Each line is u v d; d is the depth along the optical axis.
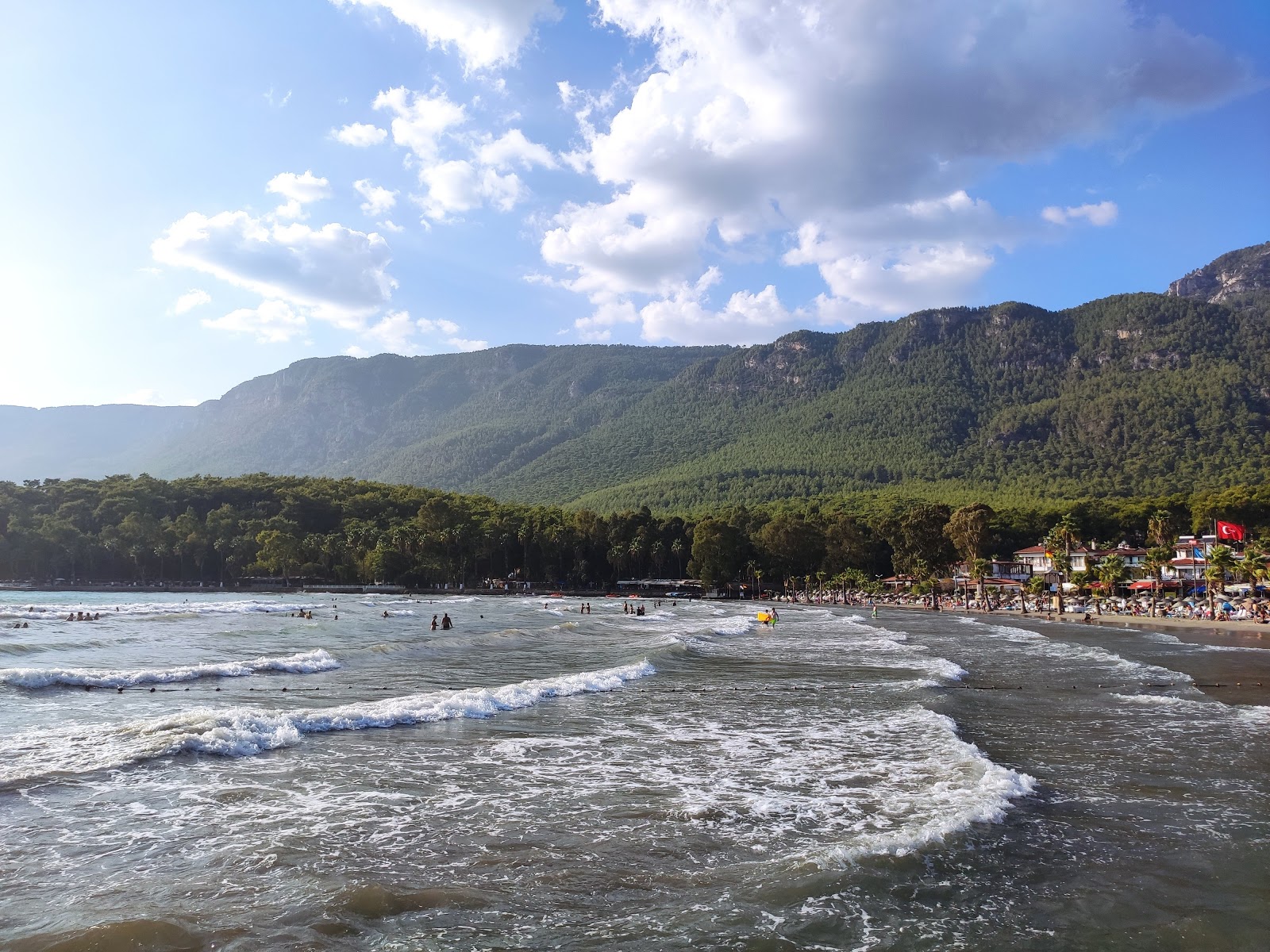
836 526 166.25
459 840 14.20
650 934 10.55
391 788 17.36
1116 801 17.11
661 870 12.90
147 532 166.38
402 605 111.62
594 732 23.77
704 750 21.66
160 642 48.41
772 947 10.20
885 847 13.83
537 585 182.62
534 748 21.50
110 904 11.13
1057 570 121.94
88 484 185.50
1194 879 12.87
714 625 74.94
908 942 10.44
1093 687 34.62
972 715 27.48
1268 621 86.06
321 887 11.89
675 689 32.75
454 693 28.22
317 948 9.98
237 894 11.60
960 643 58.72
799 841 14.43
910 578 151.50
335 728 23.03
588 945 10.21
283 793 16.83
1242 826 15.56
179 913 10.90
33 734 20.89
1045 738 23.72
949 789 17.88
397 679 33.72
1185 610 95.44
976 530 135.25
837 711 27.94
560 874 12.67
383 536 175.25
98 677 30.17
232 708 25.55
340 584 171.75
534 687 30.55
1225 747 22.47
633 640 56.72
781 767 19.80
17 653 40.69
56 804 15.55
